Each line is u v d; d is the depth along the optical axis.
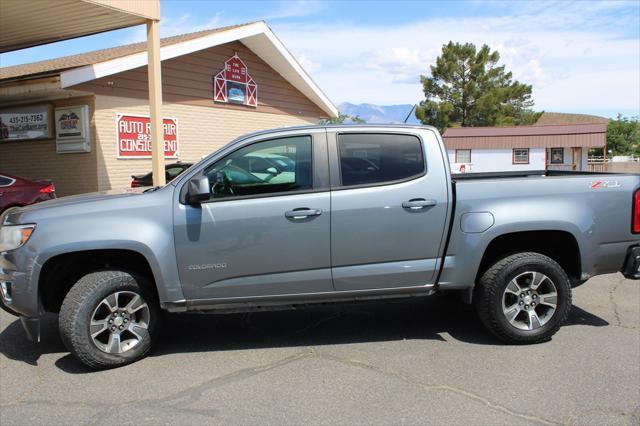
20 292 4.35
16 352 4.88
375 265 4.69
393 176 4.71
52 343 5.11
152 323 4.62
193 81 15.86
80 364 4.57
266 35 16.86
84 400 3.89
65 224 4.39
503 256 4.84
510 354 4.63
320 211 4.57
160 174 10.70
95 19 10.75
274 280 4.61
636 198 4.89
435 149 4.78
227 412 3.67
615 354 4.59
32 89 12.15
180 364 4.53
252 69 18.05
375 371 4.31
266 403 3.79
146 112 14.41
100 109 13.16
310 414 3.63
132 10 10.01
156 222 4.46
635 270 4.91
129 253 4.60
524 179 4.80
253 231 4.52
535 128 36.94
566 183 4.83
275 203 4.55
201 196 4.37
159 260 4.43
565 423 3.49
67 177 13.60
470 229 4.71
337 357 4.62
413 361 4.50
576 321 5.48
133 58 12.76
